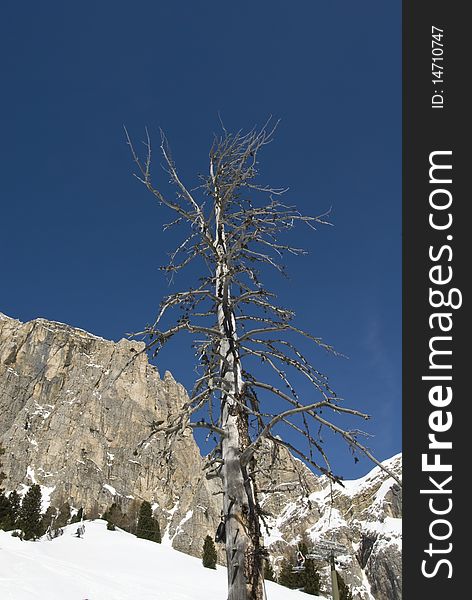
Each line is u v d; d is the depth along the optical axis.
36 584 27.95
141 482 146.25
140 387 182.12
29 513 73.81
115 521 99.00
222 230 7.16
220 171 7.36
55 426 164.12
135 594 32.91
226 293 6.35
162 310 6.28
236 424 5.73
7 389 186.38
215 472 5.74
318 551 25.78
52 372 192.62
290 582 60.97
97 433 161.00
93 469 146.50
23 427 166.25
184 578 51.56
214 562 62.50
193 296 6.59
